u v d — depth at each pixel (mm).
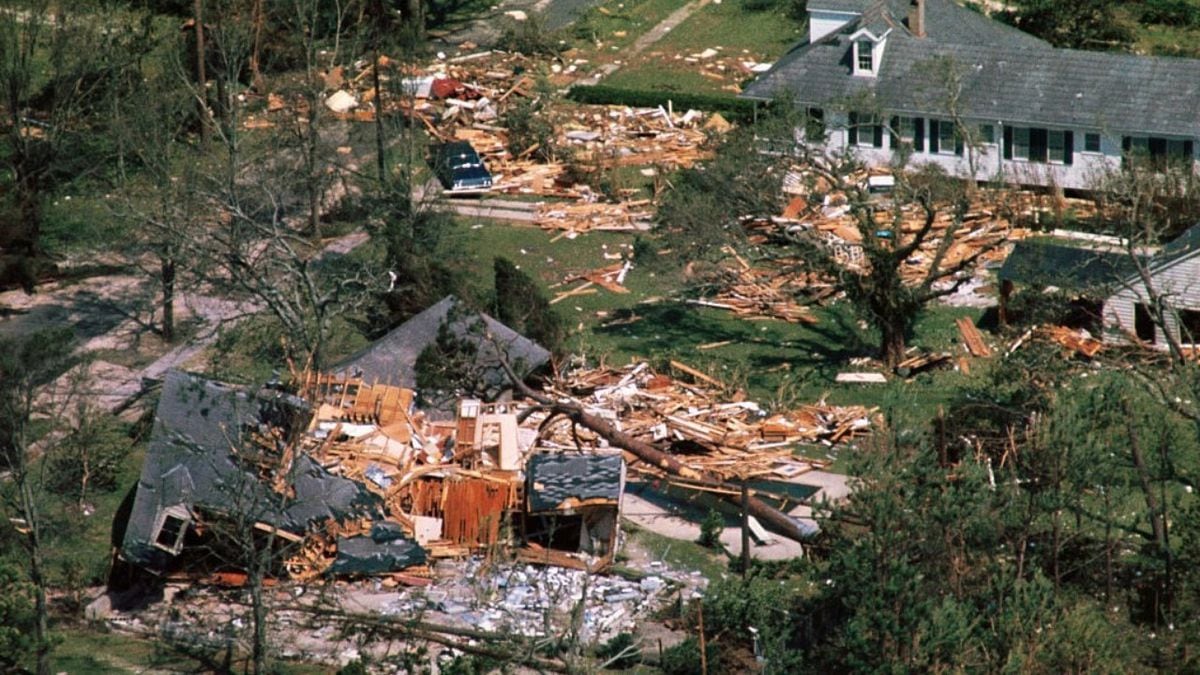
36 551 49469
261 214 80625
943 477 50156
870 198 84812
